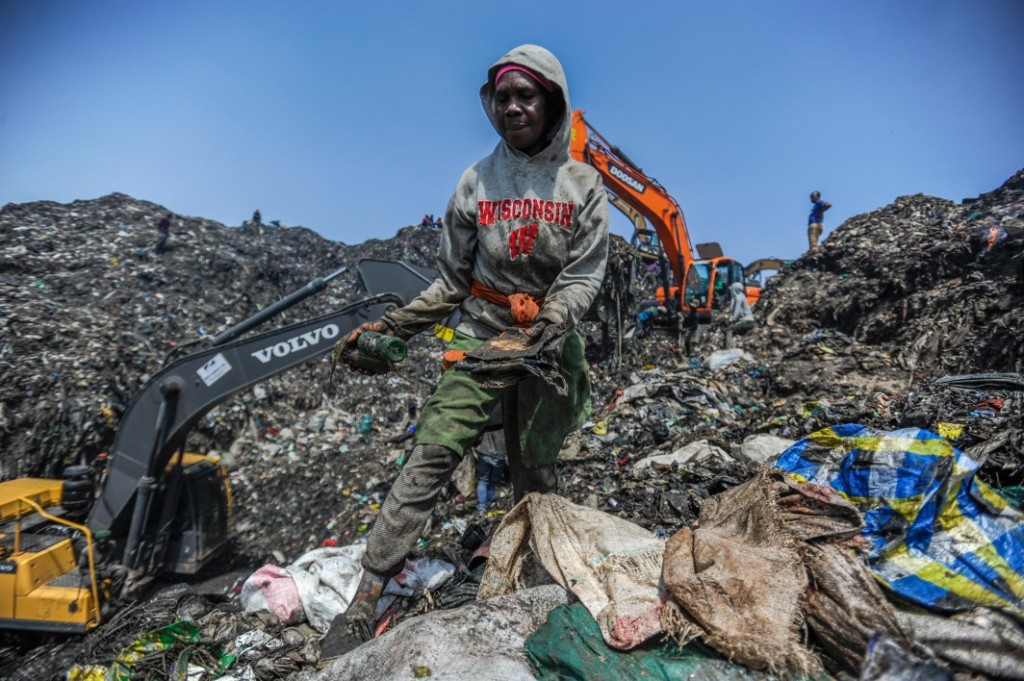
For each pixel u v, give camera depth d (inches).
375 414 316.5
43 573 142.2
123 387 262.5
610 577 84.1
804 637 73.7
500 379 89.4
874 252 389.1
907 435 95.3
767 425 198.5
